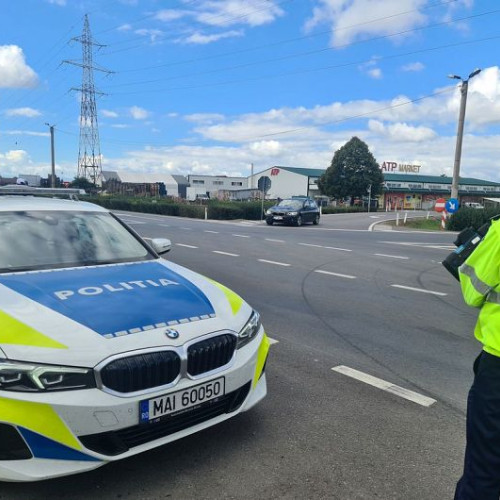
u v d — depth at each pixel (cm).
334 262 1234
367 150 7269
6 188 509
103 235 441
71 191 554
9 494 273
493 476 225
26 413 244
